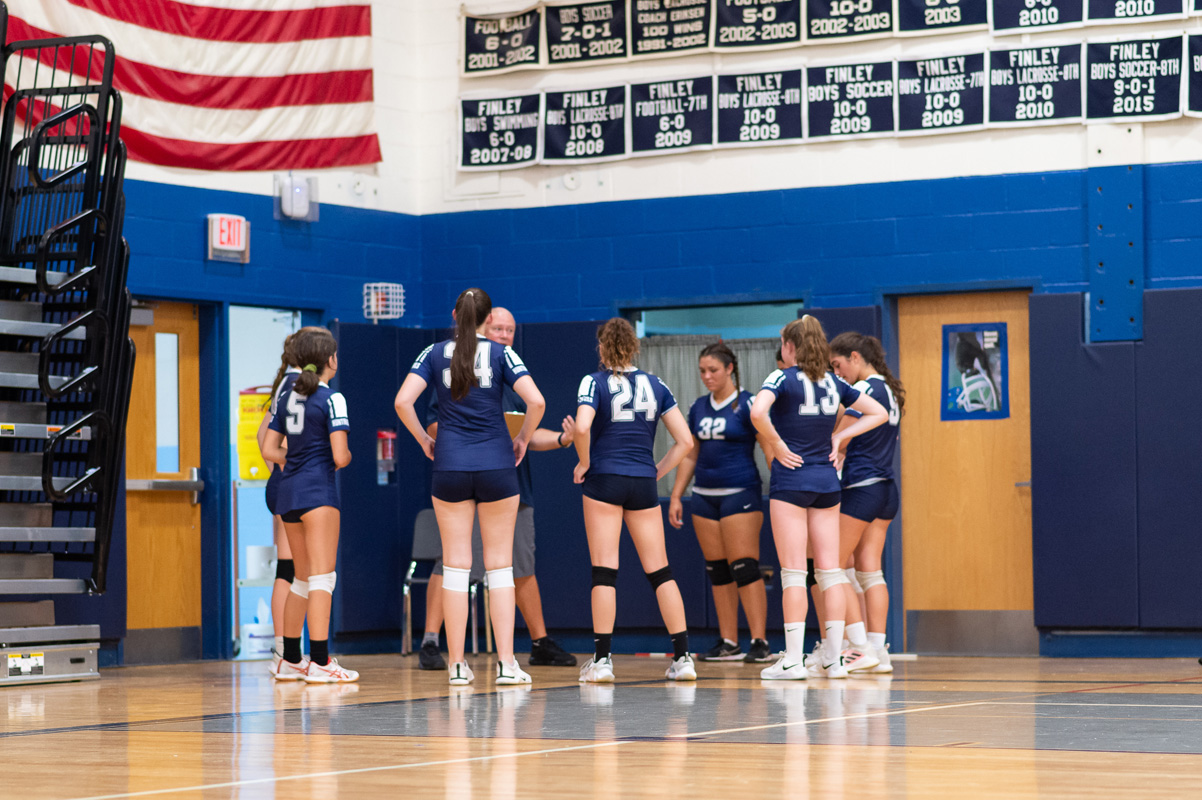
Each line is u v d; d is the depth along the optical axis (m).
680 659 9.11
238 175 12.72
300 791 4.41
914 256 12.34
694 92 13.01
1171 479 11.45
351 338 13.12
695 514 11.62
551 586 13.09
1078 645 11.80
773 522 8.98
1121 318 11.66
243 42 12.77
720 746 5.46
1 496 10.98
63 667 9.98
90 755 5.48
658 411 9.14
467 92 13.79
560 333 13.19
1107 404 11.66
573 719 6.62
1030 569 12.05
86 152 10.90
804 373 8.84
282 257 12.98
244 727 6.50
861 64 12.49
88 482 10.23
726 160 12.94
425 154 13.91
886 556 12.30
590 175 13.39
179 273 12.28
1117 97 11.77
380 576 13.17
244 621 12.66
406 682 9.44
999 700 7.47
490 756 5.25
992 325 12.24
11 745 5.91
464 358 8.71
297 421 9.33
